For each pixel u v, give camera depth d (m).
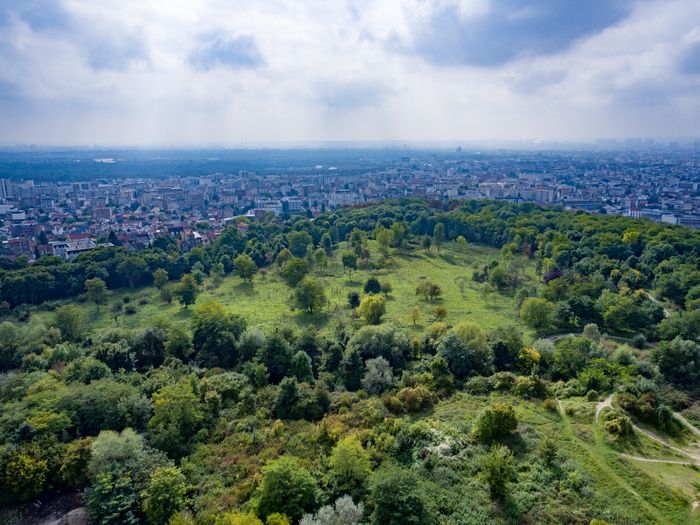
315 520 38.25
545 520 39.12
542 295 111.50
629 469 46.09
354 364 72.50
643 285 117.31
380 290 121.94
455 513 39.72
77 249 177.12
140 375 70.88
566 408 58.03
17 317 116.31
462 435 51.38
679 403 61.69
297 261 128.75
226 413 60.56
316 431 53.50
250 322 104.19
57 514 44.34
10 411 54.59
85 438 51.22
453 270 148.12
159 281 135.88
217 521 38.25
